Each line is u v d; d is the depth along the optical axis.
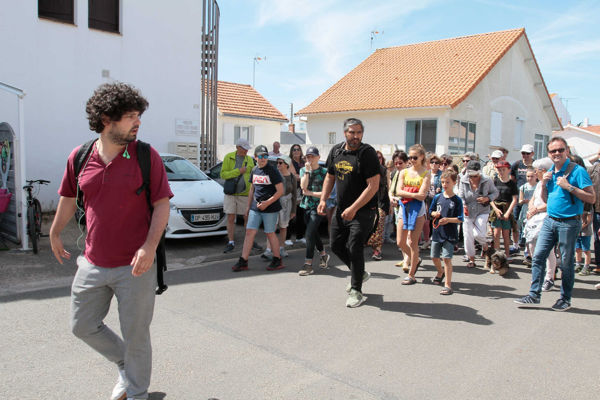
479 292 5.79
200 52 12.73
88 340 2.74
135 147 2.60
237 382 3.31
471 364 3.68
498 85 21.00
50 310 4.62
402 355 3.82
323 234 9.62
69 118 10.52
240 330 4.28
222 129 23.34
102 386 3.20
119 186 2.54
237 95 25.14
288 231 8.66
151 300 2.71
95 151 2.59
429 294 5.64
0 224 7.55
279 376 3.41
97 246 2.59
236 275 6.27
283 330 4.31
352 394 3.18
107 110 2.40
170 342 3.96
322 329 4.36
